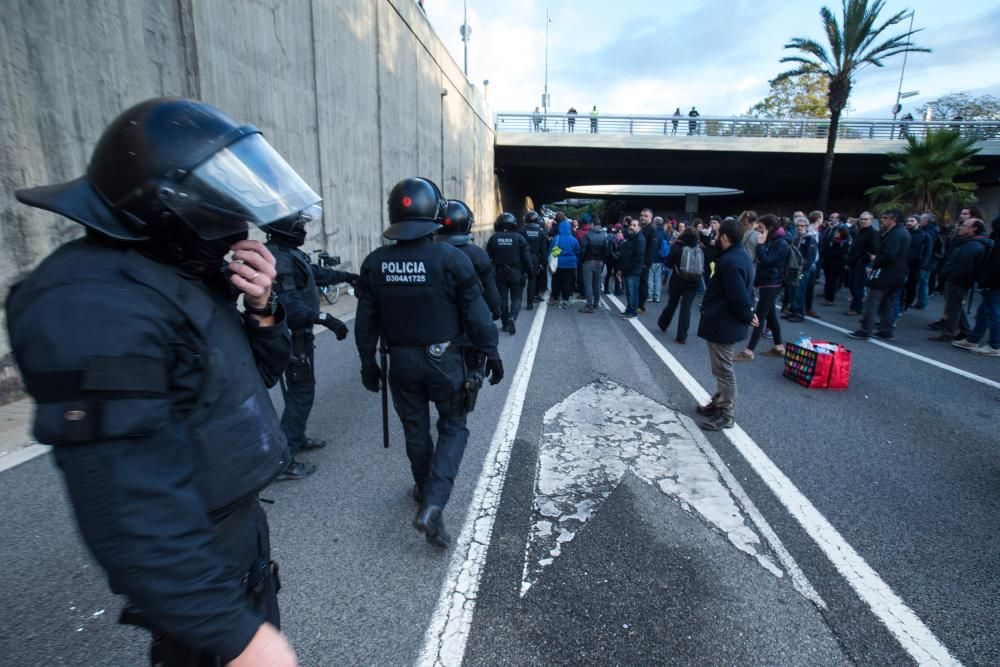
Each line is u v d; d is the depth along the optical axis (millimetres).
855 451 3986
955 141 21156
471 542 2764
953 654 2078
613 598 2363
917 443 4148
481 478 3475
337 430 4223
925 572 2578
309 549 2684
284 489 3287
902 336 8250
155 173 896
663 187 43375
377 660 2006
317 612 2244
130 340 836
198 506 910
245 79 7199
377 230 12422
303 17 8766
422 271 2535
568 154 29984
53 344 801
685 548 2744
